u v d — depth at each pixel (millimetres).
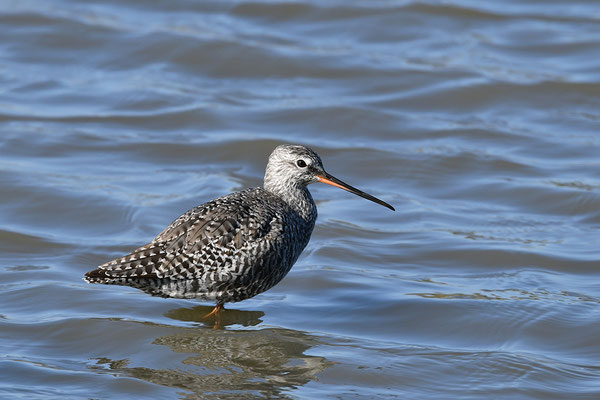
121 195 16172
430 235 15086
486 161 17922
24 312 12203
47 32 22984
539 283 13398
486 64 21953
